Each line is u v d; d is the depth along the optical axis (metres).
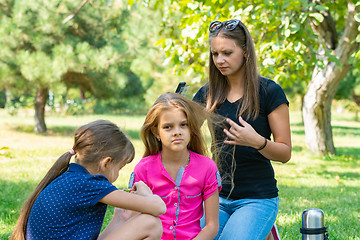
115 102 22.97
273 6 5.57
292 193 6.11
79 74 13.91
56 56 12.38
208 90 3.05
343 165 9.63
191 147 2.72
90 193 2.31
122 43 14.34
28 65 11.97
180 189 2.58
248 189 2.80
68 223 2.29
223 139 2.85
